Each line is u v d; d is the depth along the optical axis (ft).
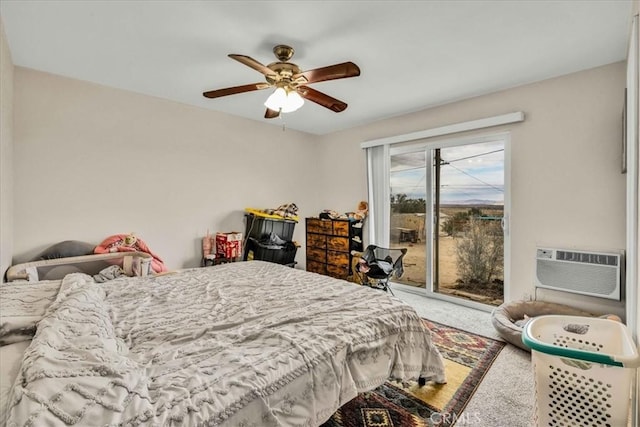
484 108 10.23
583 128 8.39
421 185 12.28
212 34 6.59
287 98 6.97
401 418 5.08
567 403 3.76
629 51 6.26
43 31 6.51
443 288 11.84
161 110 10.74
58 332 3.19
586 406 3.64
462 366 6.72
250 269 8.48
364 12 5.82
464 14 5.88
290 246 13.39
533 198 9.31
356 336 4.62
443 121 11.28
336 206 15.46
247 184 13.35
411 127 12.25
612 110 7.94
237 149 12.94
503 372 6.47
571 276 8.43
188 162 11.50
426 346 5.76
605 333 4.36
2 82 6.49
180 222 11.35
